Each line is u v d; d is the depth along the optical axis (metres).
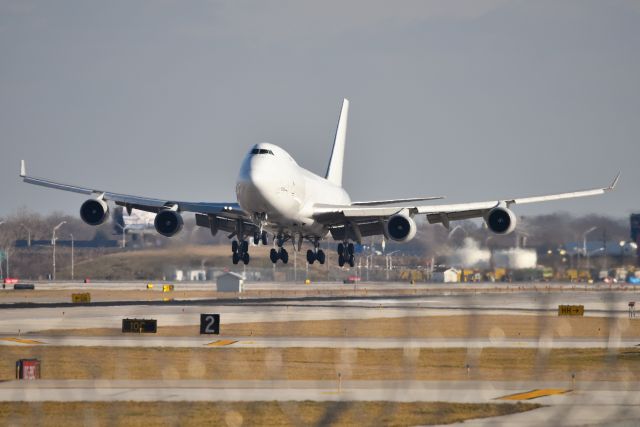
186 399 145.75
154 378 168.25
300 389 156.88
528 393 154.12
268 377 171.00
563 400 146.88
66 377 168.88
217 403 142.38
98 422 129.00
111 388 156.38
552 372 180.62
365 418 132.00
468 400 146.50
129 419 130.75
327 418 132.00
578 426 126.88
